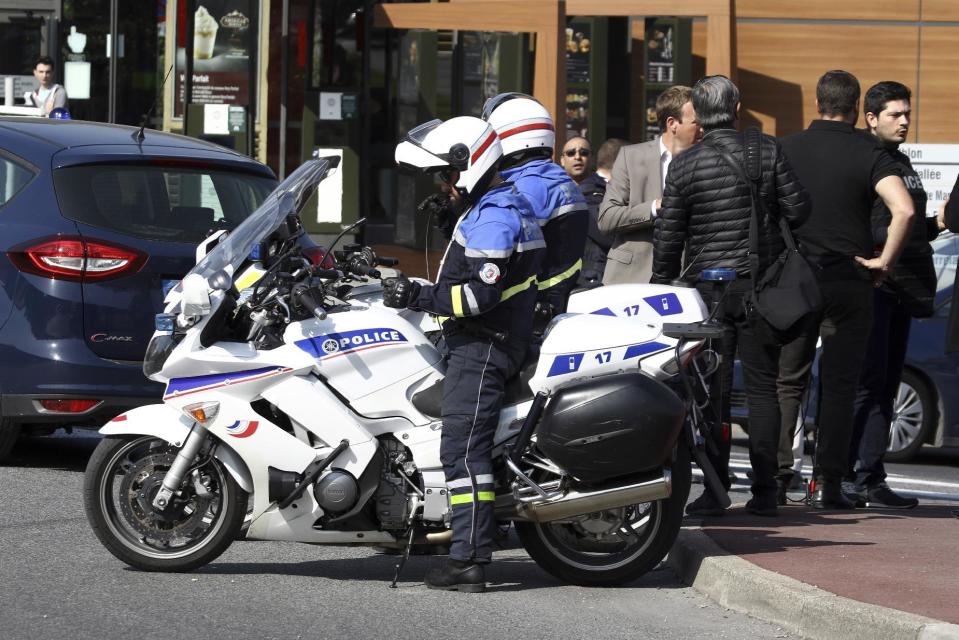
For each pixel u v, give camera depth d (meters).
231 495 10.00
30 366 13.13
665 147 13.73
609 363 9.88
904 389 17.33
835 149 12.27
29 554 10.53
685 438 9.88
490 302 9.45
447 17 23.86
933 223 13.34
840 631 8.66
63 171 13.38
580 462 9.67
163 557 10.08
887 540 10.95
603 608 9.56
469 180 9.72
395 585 9.91
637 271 13.77
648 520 10.09
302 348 9.87
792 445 12.52
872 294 12.36
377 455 9.84
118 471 10.09
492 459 9.95
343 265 10.00
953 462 17.84
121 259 13.27
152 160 13.62
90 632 8.65
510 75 23.86
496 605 9.55
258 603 9.44
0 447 13.68
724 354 11.68
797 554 10.31
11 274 13.23
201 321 9.91
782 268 11.44
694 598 9.88
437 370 9.98
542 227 10.68
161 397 13.40
